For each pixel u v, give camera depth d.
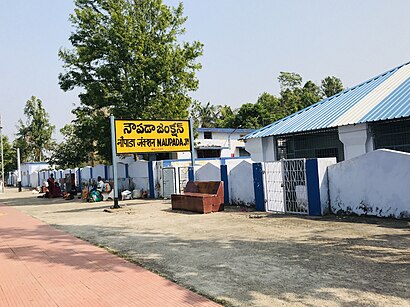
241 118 58.31
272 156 17.92
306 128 15.57
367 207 10.34
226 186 15.61
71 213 16.20
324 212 11.17
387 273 5.48
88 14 24.39
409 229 8.41
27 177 57.66
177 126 17.39
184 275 6.02
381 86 16.55
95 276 6.32
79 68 25.31
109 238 9.70
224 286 5.36
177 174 19.89
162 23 24.78
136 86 23.70
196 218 12.32
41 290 5.77
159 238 9.27
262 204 13.12
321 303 4.52
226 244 8.08
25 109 63.78
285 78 76.75
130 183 24.36
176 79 24.75
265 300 4.72
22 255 8.31
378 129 13.54
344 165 10.89
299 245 7.54
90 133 24.41
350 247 7.11
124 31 23.50
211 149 40.03
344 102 16.80
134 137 16.36
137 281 5.89
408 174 9.39
